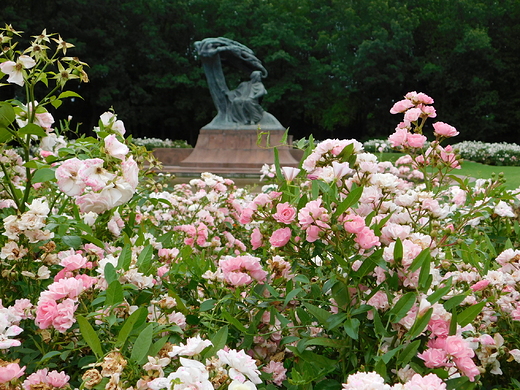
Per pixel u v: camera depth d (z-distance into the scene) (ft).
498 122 136.46
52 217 6.84
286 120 142.31
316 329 6.31
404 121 9.03
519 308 6.51
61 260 6.62
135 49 123.34
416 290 5.31
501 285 6.87
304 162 7.14
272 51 130.82
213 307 6.10
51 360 5.87
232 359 4.21
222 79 73.00
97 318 5.47
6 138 7.20
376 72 131.95
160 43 123.34
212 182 13.85
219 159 69.72
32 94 7.73
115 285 5.15
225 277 6.12
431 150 9.01
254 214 6.70
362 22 136.87
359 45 131.54
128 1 121.60
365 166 6.55
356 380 3.90
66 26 112.47
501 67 130.93
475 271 7.60
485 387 6.52
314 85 133.18
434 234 6.19
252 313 6.32
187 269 7.12
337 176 6.31
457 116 134.92
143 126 138.92
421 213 7.41
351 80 138.31
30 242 6.42
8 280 6.46
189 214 13.94
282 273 6.57
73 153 7.27
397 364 4.91
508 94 136.56
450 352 4.94
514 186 29.91
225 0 130.52
